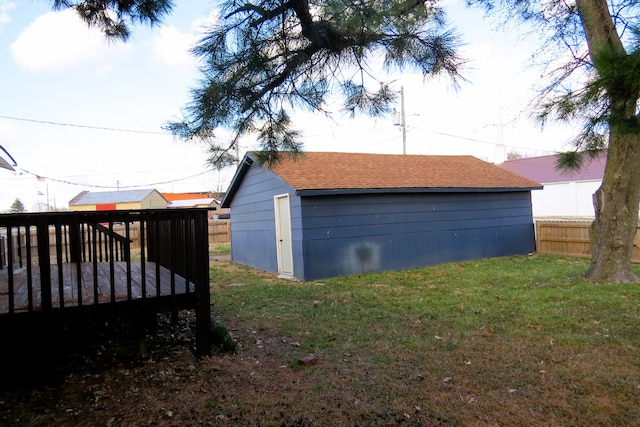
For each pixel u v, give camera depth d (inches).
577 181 908.6
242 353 144.3
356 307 216.7
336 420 96.4
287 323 188.1
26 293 137.5
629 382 113.9
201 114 118.3
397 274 339.0
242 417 97.9
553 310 193.2
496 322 177.2
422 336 161.2
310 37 111.5
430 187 378.6
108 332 169.3
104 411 101.5
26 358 117.4
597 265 268.8
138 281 156.6
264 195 401.7
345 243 343.9
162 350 148.9
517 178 472.1
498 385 114.0
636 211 262.8
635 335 154.3
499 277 296.4
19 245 225.0
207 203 1480.1
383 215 364.2
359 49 115.9
